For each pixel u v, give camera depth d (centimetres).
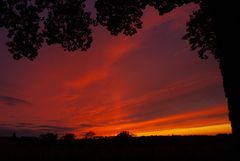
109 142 5966
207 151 3234
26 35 1274
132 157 3553
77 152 4159
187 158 3052
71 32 1326
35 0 1209
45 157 3812
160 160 3177
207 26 1558
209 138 5359
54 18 1274
